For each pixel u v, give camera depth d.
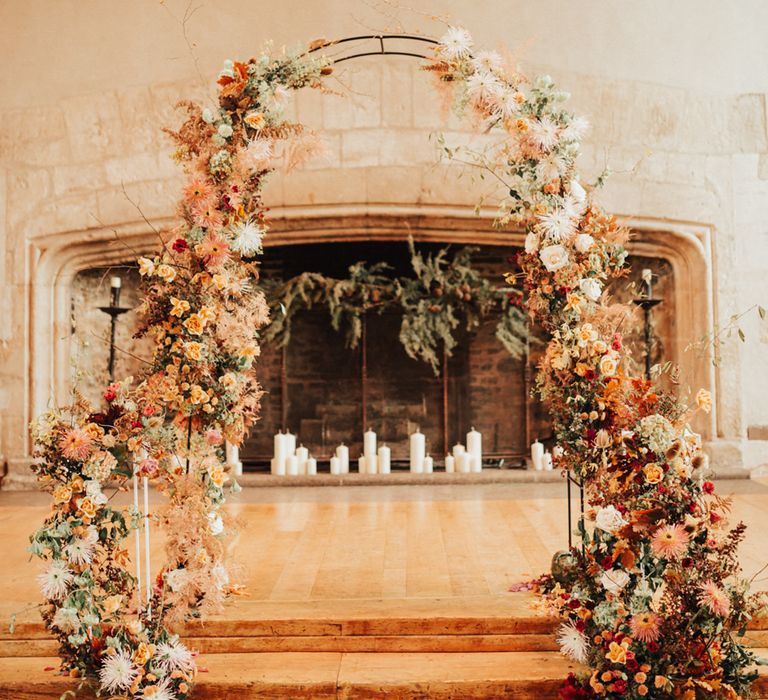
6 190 6.45
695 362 6.45
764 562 3.80
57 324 6.53
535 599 3.36
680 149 6.46
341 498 5.78
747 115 6.54
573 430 3.14
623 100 6.40
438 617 3.18
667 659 2.73
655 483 2.85
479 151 6.20
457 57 3.30
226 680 2.93
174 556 3.10
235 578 3.47
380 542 4.41
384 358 7.09
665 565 2.85
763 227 6.52
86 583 2.91
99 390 6.84
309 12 6.25
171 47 6.33
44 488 3.02
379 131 6.23
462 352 7.10
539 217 3.21
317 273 6.99
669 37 6.48
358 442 7.09
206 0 6.32
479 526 4.77
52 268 6.51
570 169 3.29
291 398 7.08
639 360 6.78
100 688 2.86
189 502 3.11
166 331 3.19
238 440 3.29
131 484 6.24
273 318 6.86
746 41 6.57
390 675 2.95
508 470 6.63
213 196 3.19
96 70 6.39
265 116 3.30
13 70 6.49
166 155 6.31
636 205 6.36
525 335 6.71
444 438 6.93
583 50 6.38
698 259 6.47
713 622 2.73
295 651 3.19
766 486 5.91
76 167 6.40
